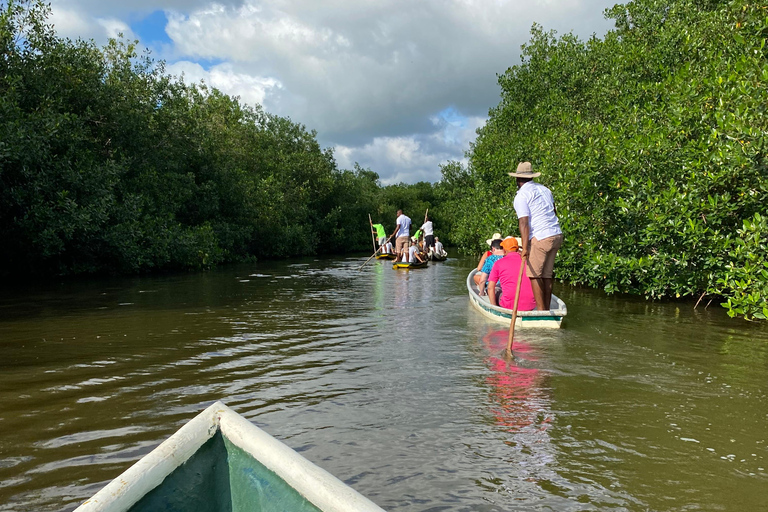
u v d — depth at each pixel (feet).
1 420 10.84
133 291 35.63
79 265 49.01
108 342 18.54
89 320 23.25
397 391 13.02
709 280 27.71
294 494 4.11
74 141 47.93
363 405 11.98
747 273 23.52
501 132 76.84
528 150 56.75
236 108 95.20
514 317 16.96
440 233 153.07
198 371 14.75
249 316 24.56
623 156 32.32
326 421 10.99
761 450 9.66
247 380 13.88
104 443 9.70
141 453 9.26
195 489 4.41
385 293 34.32
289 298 31.63
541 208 22.16
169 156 65.87
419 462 9.11
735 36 31.55
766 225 23.58
